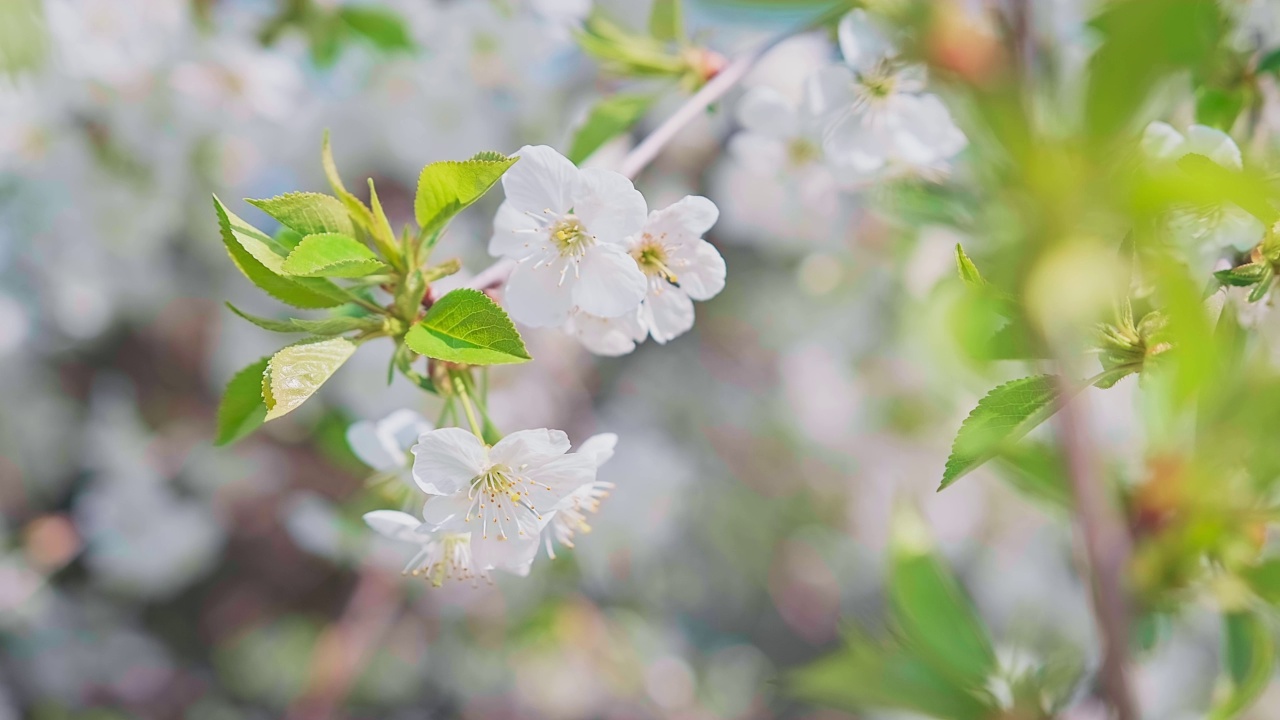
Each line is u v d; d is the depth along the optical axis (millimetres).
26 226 702
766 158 517
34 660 838
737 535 870
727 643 931
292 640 869
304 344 401
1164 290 346
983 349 370
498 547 415
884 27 406
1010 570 795
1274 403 386
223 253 774
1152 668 629
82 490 845
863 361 812
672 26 498
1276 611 396
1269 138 434
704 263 426
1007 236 361
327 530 582
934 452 826
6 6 569
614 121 495
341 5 575
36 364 828
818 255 753
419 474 411
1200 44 346
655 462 753
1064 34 420
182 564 809
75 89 628
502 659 791
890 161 457
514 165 413
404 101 677
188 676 875
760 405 852
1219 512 388
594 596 799
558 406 770
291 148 701
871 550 873
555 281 416
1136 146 349
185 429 822
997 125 352
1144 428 400
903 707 419
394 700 855
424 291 415
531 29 616
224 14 606
